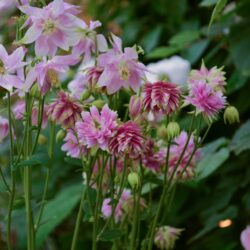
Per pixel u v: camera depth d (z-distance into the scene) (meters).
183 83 1.36
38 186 1.61
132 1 1.75
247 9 1.33
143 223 1.35
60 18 0.88
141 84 0.93
